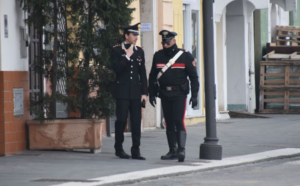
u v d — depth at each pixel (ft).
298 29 222.69
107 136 130.21
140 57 95.61
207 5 95.71
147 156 98.78
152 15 147.13
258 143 118.42
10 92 97.86
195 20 169.07
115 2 101.40
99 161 91.81
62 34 102.89
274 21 226.17
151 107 148.46
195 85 93.09
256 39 206.59
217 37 184.24
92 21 101.19
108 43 102.58
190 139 125.18
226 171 85.15
